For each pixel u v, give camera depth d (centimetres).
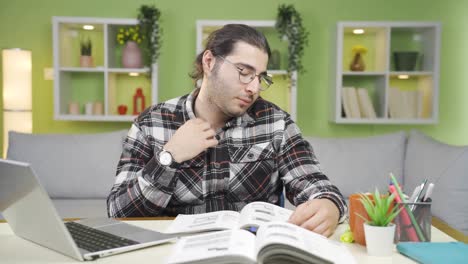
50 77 429
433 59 408
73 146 341
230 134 168
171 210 165
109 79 412
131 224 130
